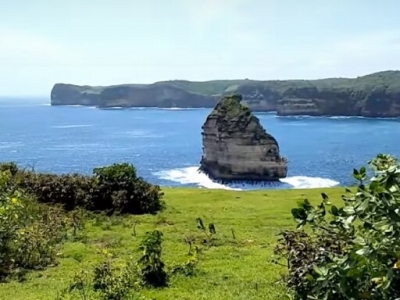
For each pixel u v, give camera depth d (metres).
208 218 15.89
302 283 4.70
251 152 55.53
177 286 9.38
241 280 9.62
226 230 14.14
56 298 8.58
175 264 10.35
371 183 2.94
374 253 2.84
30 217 13.20
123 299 8.65
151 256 9.78
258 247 12.33
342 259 3.04
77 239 13.02
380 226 2.87
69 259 11.29
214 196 20.89
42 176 17.36
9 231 10.69
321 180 54.62
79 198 16.66
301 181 54.41
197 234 13.62
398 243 2.81
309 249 5.68
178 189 24.12
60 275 10.09
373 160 3.22
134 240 12.95
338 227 3.44
